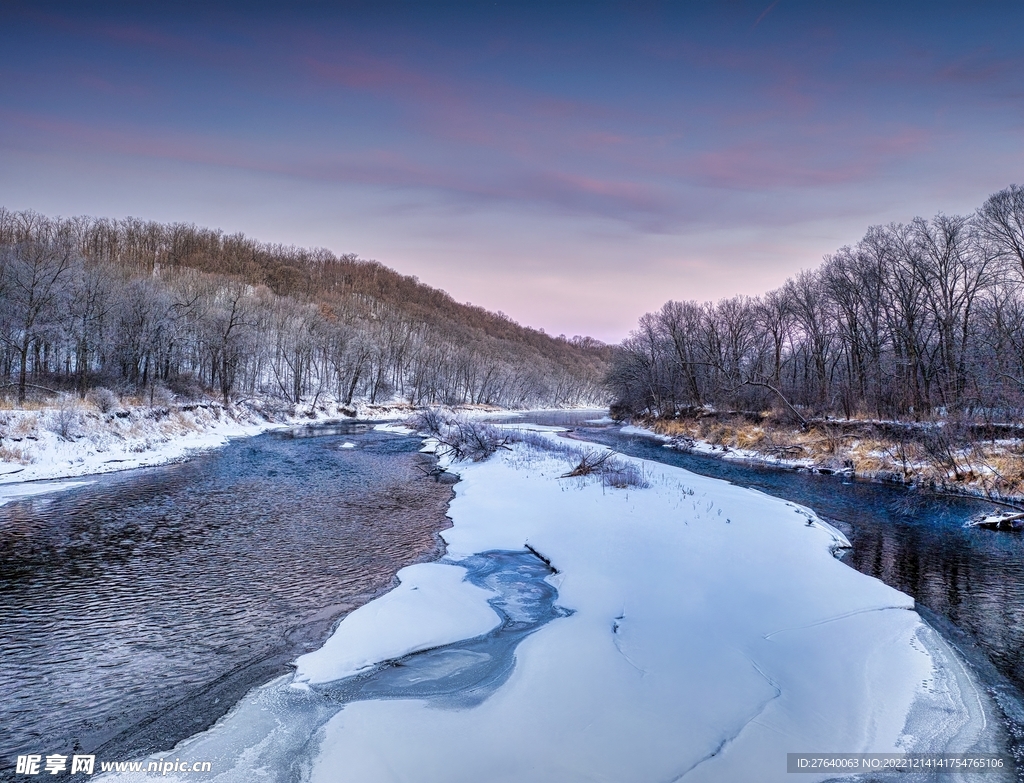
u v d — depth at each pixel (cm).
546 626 970
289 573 1295
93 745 667
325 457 3325
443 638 930
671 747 623
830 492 2358
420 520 1800
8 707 753
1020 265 2947
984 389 2633
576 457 2872
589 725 667
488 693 757
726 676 782
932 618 1047
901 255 3638
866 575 1224
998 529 1720
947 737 665
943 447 2420
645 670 799
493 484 2255
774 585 1134
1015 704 754
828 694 746
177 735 684
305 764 614
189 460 3064
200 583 1231
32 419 2672
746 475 2841
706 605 1033
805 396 4619
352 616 1014
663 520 1603
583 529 1539
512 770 588
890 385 3697
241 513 1873
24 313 3253
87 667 862
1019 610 1090
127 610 1085
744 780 573
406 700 740
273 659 887
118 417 3266
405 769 593
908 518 1873
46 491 2153
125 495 2120
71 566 1331
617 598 1078
